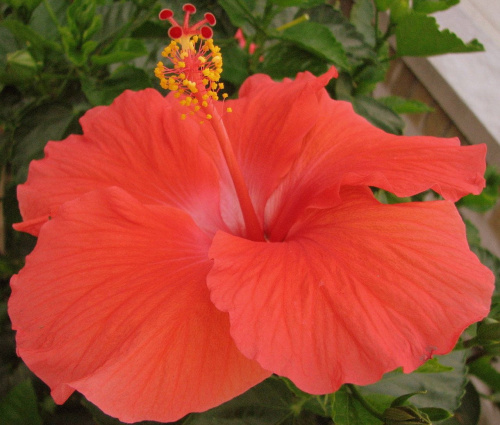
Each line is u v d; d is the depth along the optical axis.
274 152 0.21
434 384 0.22
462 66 0.39
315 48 0.25
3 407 0.25
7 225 0.29
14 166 0.26
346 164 0.19
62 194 0.19
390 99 0.32
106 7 0.29
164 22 0.28
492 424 0.37
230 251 0.16
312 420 0.22
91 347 0.15
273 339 0.14
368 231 0.16
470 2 0.46
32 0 0.26
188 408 0.14
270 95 0.22
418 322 0.14
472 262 0.15
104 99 0.25
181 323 0.15
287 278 0.15
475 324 0.23
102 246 0.17
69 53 0.25
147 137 0.20
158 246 0.17
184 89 0.19
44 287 0.16
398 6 0.26
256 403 0.21
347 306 0.14
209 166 0.20
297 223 0.19
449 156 0.18
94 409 0.22
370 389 0.21
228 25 0.28
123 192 0.17
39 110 0.26
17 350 0.15
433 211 0.16
